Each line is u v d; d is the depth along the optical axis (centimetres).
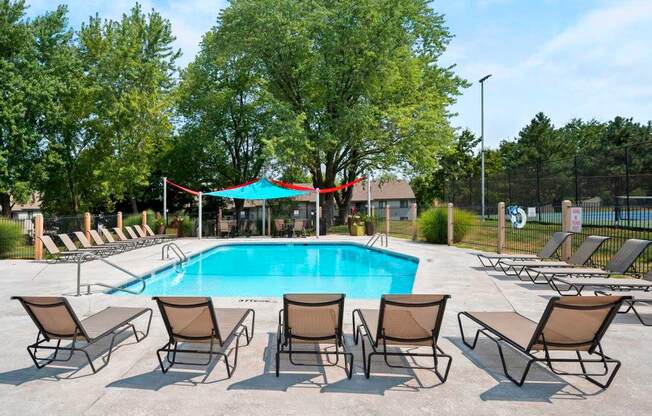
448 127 2930
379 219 2905
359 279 1290
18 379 447
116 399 401
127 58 3022
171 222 2714
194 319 452
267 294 1059
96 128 3097
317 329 470
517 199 2591
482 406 387
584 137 7469
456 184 2842
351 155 3244
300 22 2695
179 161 3378
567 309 406
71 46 3167
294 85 3172
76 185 3341
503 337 459
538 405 388
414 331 455
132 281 1115
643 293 752
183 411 378
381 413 375
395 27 2778
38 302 446
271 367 481
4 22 2845
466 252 1638
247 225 2917
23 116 2777
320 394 412
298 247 2162
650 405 388
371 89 2922
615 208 1744
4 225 1625
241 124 3512
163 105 3127
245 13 2734
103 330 490
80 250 1545
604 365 438
